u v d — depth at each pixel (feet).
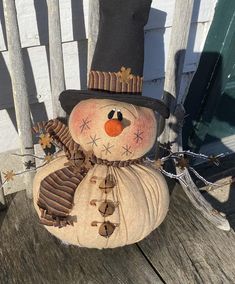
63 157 1.60
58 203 1.46
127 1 1.37
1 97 1.82
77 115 1.47
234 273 1.68
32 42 1.68
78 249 1.71
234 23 2.03
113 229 1.50
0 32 1.60
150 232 1.67
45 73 1.83
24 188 2.08
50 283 1.59
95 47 1.50
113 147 1.44
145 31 1.92
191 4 1.68
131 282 1.61
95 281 1.61
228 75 2.28
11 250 1.70
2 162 2.06
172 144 2.02
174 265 1.69
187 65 2.17
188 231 1.83
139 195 1.53
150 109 1.51
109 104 1.42
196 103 2.39
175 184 2.07
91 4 1.55
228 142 3.07
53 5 1.47
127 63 1.42
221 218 1.88
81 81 1.94
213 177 2.90
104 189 1.48
